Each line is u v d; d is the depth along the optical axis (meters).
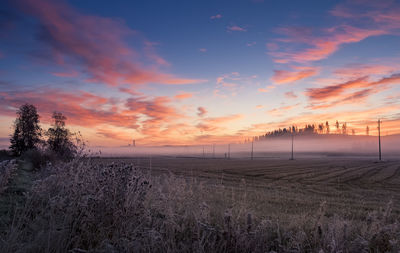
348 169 52.47
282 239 4.40
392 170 50.06
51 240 3.14
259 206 9.76
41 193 4.03
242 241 3.77
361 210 10.98
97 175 4.29
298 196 16.92
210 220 4.96
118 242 3.38
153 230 3.45
